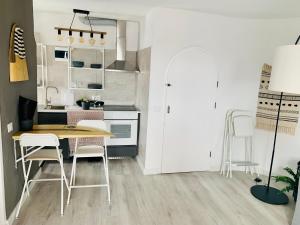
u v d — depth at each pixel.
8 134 2.54
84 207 3.00
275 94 3.96
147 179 3.87
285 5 3.16
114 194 3.35
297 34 3.74
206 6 3.40
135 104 5.07
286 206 3.28
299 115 3.81
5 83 2.45
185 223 2.80
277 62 2.95
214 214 3.01
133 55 4.70
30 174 3.33
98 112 4.21
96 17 4.37
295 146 3.90
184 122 4.03
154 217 2.88
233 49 4.01
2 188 2.40
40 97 4.67
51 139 2.62
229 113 4.18
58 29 4.26
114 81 4.95
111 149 4.51
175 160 4.12
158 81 3.81
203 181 3.91
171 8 3.64
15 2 2.70
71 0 3.53
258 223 2.88
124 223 2.73
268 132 4.12
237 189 3.69
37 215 2.78
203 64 3.93
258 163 4.23
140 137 4.50
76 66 4.55
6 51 2.46
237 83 4.11
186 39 3.80
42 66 4.52
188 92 3.96
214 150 4.27
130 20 4.57
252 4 3.18
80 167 4.21
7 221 2.50
